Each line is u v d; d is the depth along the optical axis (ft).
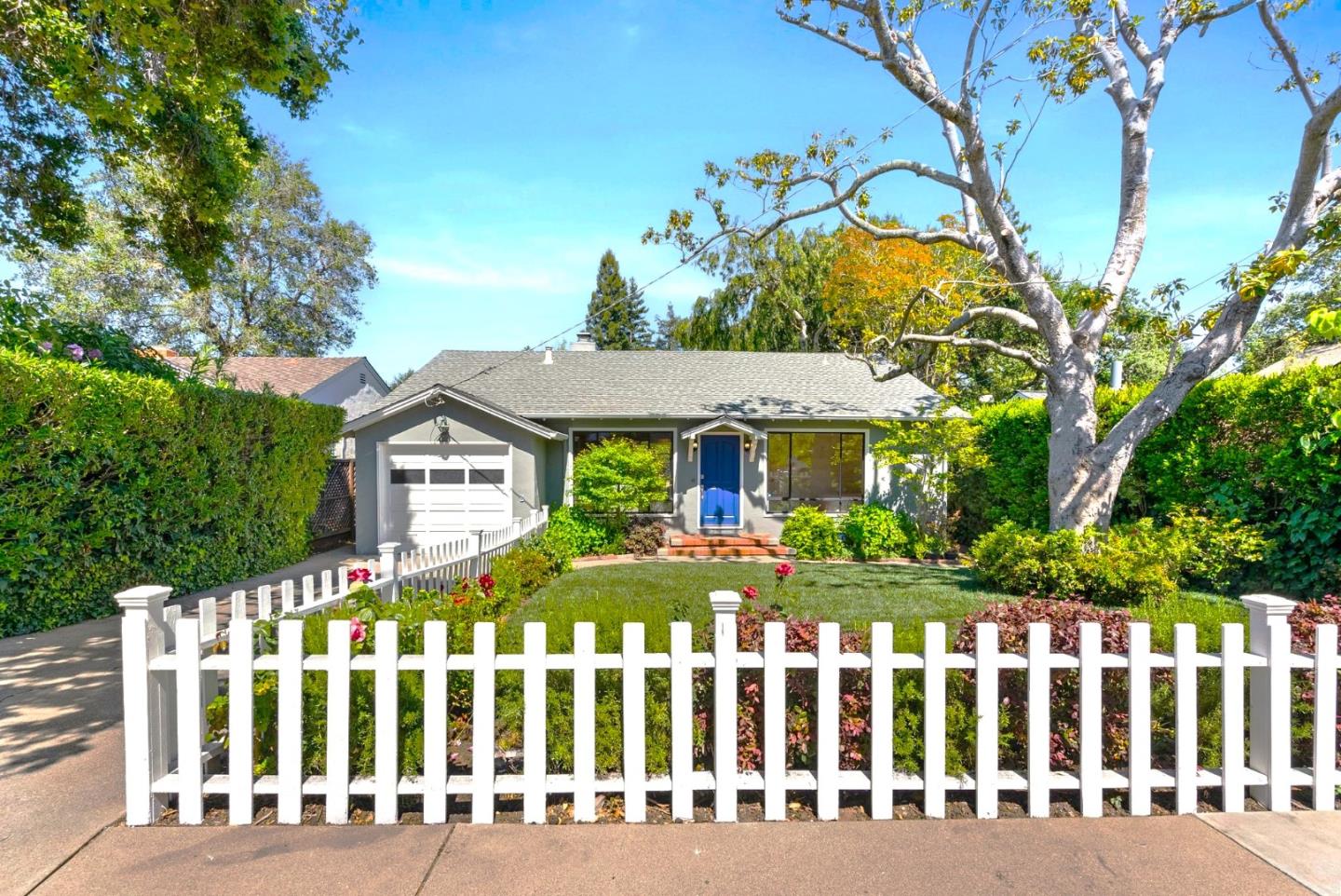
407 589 12.60
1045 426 36.47
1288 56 28.09
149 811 8.87
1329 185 26.08
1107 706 10.10
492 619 14.02
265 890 7.59
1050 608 11.20
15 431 18.92
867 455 44.37
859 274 76.23
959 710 9.55
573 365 51.78
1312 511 23.61
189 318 84.53
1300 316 42.11
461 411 40.32
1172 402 27.53
